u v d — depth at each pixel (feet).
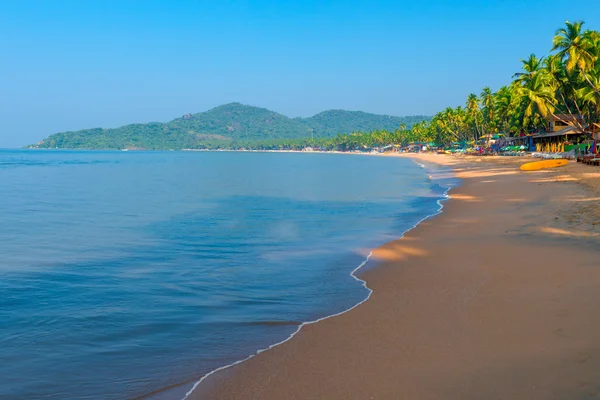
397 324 27.68
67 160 488.44
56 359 25.00
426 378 20.53
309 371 22.09
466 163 288.51
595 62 213.46
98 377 22.84
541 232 53.93
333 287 37.29
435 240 53.93
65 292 37.78
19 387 21.90
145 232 66.80
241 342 26.71
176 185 160.25
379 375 21.15
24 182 176.45
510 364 21.33
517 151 308.40
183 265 46.60
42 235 65.31
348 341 25.57
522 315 27.68
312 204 99.96
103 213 88.43
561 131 245.04
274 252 51.98
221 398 20.11
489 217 68.95
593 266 37.78
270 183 168.55
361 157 640.99
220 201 107.96
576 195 86.94
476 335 25.09
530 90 263.70
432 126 627.87
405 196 114.83
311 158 619.67
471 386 19.54
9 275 43.29
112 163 402.52
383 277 39.32
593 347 22.53
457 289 34.22
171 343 26.94
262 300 34.60
